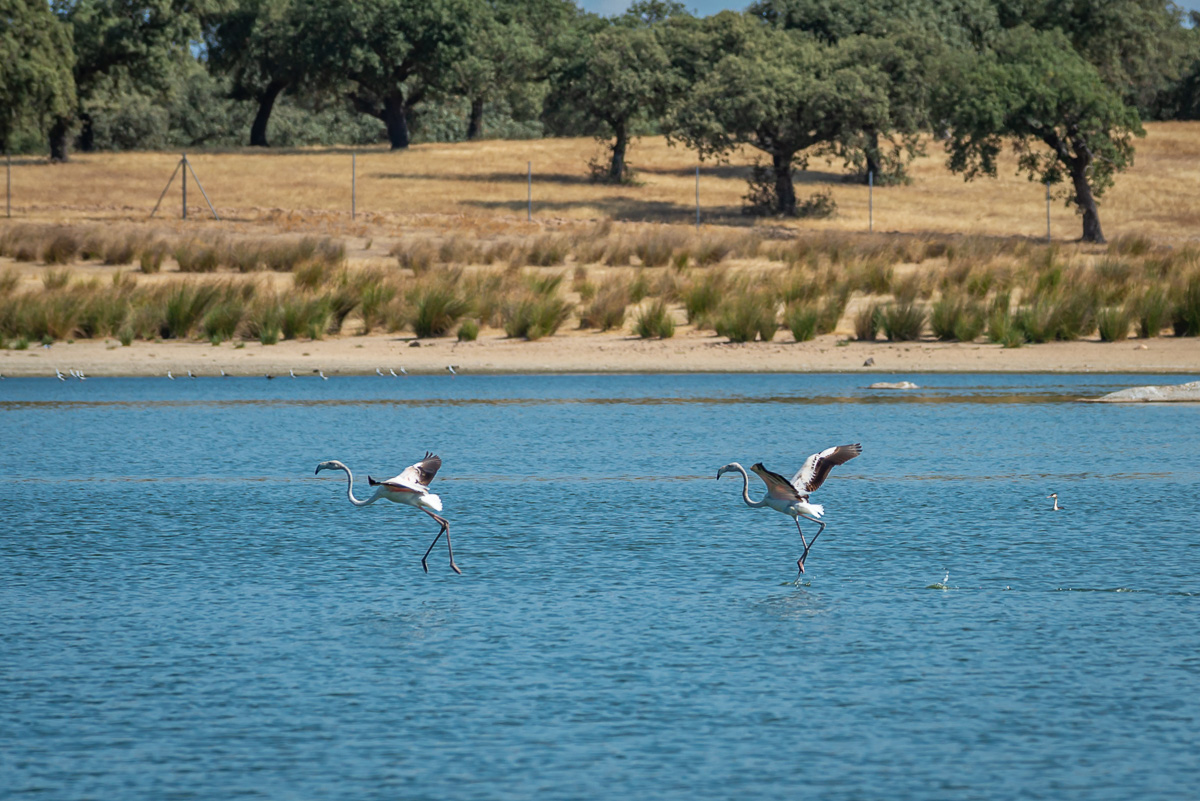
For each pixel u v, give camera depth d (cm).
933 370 2703
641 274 3475
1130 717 835
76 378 2675
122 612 1087
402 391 2511
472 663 949
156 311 3064
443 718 840
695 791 729
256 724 831
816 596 1130
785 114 5644
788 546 1326
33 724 832
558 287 3556
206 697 880
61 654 973
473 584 1178
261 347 2936
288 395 2466
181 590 1159
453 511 1507
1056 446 1897
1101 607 1084
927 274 3678
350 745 796
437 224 5047
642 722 831
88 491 1628
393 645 995
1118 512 1459
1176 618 1051
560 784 739
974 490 1599
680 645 991
